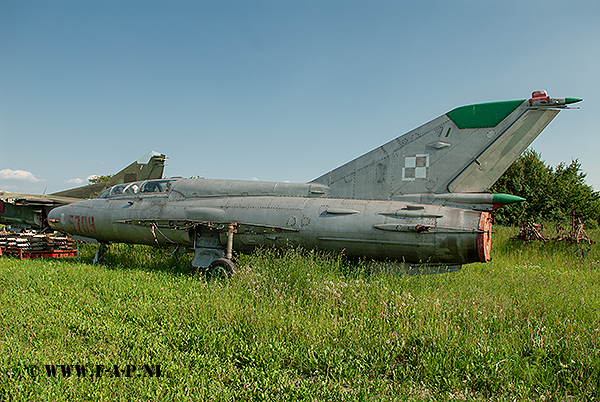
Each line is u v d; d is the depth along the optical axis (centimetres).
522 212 2586
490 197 748
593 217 2902
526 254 1301
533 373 394
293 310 547
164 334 486
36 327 502
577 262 1190
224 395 344
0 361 390
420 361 417
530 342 469
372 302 580
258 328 489
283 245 855
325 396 350
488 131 775
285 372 392
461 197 773
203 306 555
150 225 995
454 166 793
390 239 753
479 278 867
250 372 390
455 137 798
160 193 1041
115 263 1121
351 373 398
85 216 1113
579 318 567
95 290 703
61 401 322
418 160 820
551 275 961
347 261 834
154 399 330
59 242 1309
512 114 763
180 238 973
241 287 671
